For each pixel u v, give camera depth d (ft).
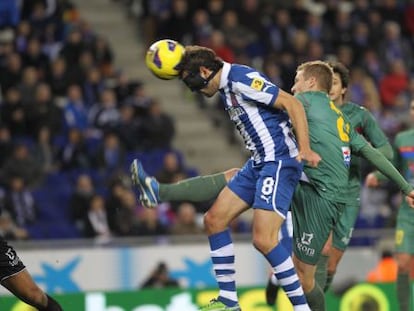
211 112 123.95
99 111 111.34
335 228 63.10
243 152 120.16
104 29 132.36
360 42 133.28
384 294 77.46
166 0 130.11
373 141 64.80
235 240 87.15
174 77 54.60
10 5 124.67
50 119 109.19
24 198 99.19
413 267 75.41
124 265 86.48
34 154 104.99
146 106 114.52
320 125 56.85
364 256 85.97
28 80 112.16
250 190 55.01
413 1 142.10
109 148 107.04
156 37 126.72
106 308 73.87
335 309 76.95
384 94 129.08
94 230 96.78
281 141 54.19
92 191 98.94
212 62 53.93
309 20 133.59
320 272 59.77
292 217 57.31
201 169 117.70
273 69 120.57
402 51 136.26
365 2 138.10
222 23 126.31
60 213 100.68
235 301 55.06
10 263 56.75
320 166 56.59
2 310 72.02
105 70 119.24
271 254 53.67
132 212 96.84
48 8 123.03
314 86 58.18
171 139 113.70
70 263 85.51
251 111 54.03
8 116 109.29
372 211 106.83
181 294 75.31
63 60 116.57
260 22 129.59
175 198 56.95
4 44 120.26
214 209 55.16
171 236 90.43
